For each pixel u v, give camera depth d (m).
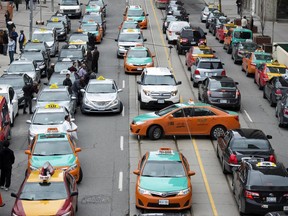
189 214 39.50
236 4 141.12
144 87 63.66
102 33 102.31
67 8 121.12
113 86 63.59
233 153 44.72
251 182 37.75
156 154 42.31
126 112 63.28
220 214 39.53
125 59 78.94
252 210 37.50
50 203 36.12
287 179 37.88
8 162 43.28
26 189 37.22
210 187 44.09
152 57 80.44
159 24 116.50
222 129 54.28
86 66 69.38
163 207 39.03
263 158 44.25
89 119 60.97
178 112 54.22
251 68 77.19
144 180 39.84
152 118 54.28
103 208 40.38
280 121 58.25
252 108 64.94
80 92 65.12
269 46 91.31
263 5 107.50
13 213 35.72
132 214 39.38
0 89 58.66
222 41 100.75
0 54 88.88
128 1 145.25
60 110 54.06
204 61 71.81
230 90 62.28
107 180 45.34
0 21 113.69
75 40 89.38
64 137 45.81
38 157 43.78
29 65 72.62
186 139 54.69
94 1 124.69
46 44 84.69
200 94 65.31
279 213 32.59
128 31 89.69
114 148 52.28
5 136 51.47
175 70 80.75
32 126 52.16
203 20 120.50
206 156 50.38
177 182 39.69
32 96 62.97
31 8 92.94
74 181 39.56
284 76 66.75
